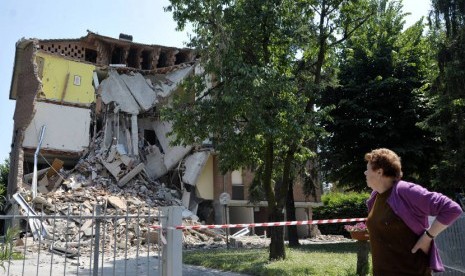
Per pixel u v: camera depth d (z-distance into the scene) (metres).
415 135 22.27
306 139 16.30
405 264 3.59
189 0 13.37
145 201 28.72
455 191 19.70
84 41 35.31
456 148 16.73
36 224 19.28
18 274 10.73
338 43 15.23
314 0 14.43
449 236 7.72
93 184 29.03
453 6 15.77
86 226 20.92
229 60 12.50
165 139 34.41
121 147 31.72
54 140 31.03
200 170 31.47
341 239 31.42
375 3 15.13
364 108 22.02
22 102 31.80
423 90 20.94
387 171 3.84
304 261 12.75
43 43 33.88
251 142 12.53
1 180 43.00
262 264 12.41
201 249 20.28
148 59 37.69
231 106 12.41
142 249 19.44
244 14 13.26
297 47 14.49
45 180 28.61
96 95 33.50
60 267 12.66
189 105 13.97
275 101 12.51
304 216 35.50
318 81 14.99
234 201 31.86
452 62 15.49
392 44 23.16
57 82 32.47
